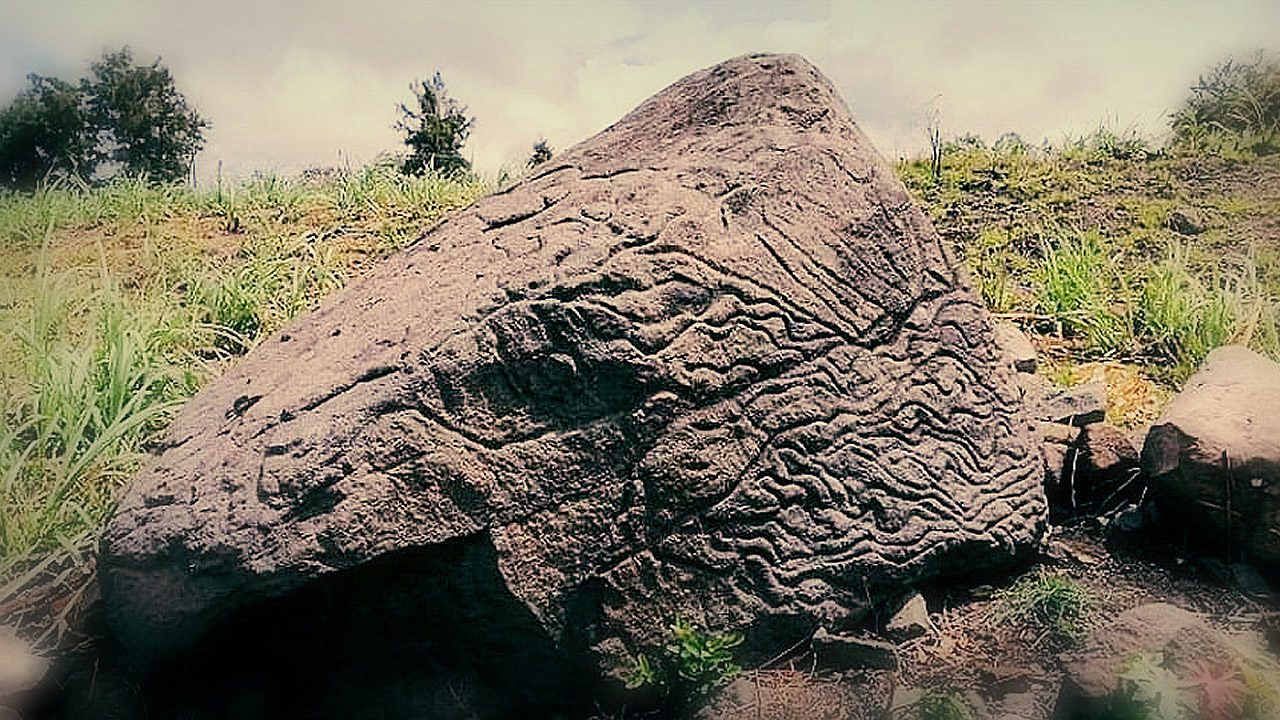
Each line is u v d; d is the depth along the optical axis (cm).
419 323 309
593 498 305
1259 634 331
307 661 311
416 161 870
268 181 725
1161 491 372
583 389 304
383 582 295
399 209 684
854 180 361
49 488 396
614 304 306
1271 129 727
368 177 740
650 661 311
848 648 323
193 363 480
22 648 330
